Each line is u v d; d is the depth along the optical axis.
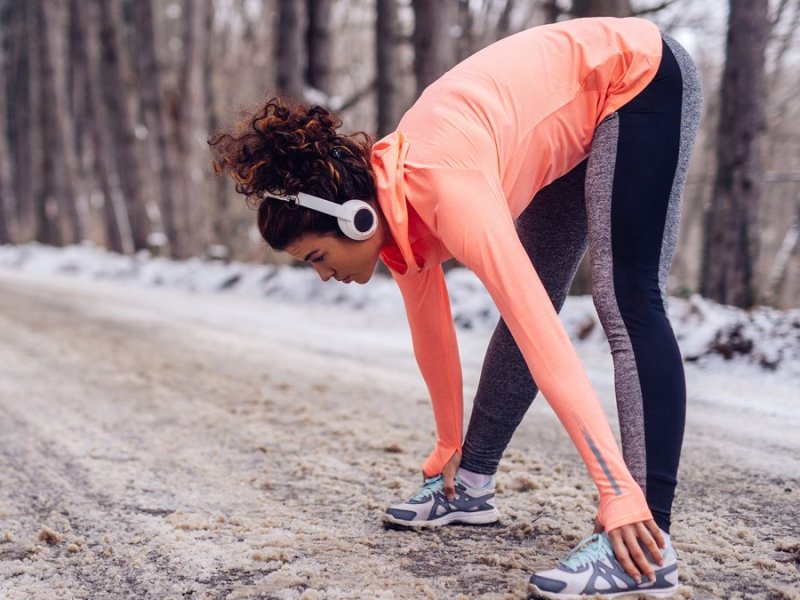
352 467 2.91
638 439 1.71
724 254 6.89
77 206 19.86
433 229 1.71
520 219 2.10
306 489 2.66
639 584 1.66
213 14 23.31
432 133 1.72
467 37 15.21
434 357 2.14
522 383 2.13
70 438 3.41
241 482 2.76
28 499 2.64
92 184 29.77
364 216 1.73
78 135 25.20
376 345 5.94
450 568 1.94
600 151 1.81
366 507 2.46
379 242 1.80
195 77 14.89
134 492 2.67
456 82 1.78
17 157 24.61
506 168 1.74
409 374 4.77
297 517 2.38
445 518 2.25
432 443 3.20
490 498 2.26
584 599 1.66
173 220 14.58
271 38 23.88
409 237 1.81
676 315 5.11
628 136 1.78
